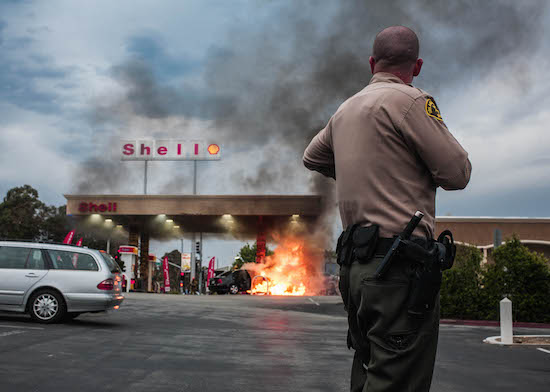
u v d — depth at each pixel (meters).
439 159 1.95
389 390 1.90
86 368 6.19
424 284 1.86
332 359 7.48
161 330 10.77
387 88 2.08
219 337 9.85
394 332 1.90
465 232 28.58
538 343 10.49
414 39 2.20
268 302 24.12
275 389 5.39
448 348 9.59
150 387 5.27
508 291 17.25
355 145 2.07
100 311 11.50
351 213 2.07
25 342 8.14
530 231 28.44
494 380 6.32
